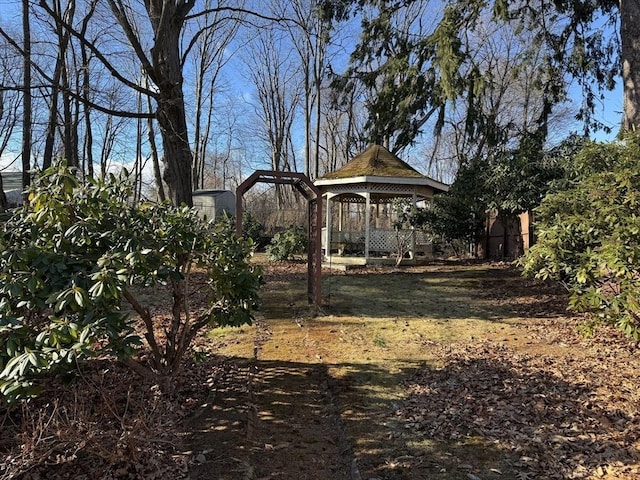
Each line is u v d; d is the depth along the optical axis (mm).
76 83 15812
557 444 3438
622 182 4945
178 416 3811
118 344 2809
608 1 12273
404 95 14500
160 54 10258
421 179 14375
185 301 4137
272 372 4996
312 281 8797
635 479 2961
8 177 23812
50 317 2789
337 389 4531
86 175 3557
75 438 2787
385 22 14945
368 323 7137
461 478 3049
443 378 4801
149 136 20516
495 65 25203
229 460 3203
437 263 14836
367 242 14492
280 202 29094
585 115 14016
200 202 25844
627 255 4250
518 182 10211
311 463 3234
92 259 3064
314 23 25469
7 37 10562
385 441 3543
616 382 4512
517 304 8375
